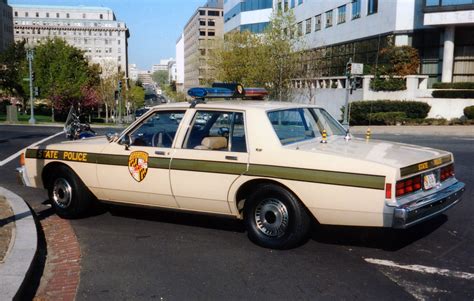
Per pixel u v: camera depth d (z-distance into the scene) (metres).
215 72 42.38
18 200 7.56
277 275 4.95
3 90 61.31
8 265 4.84
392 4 32.59
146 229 6.61
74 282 4.84
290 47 37.62
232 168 5.67
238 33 40.16
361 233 6.29
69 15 174.50
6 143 18.41
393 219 4.86
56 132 24.84
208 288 4.65
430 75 31.95
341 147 5.70
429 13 29.58
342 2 40.03
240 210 5.91
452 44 30.09
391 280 4.81
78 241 6.14
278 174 5.41
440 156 5.69
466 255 5.53
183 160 5.98
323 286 4.68
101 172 6.66
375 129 27.19
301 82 38.69
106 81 63.84
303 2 48.38
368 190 4.95
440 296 4.44
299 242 5.67
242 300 4.38
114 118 60.75
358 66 22.27
